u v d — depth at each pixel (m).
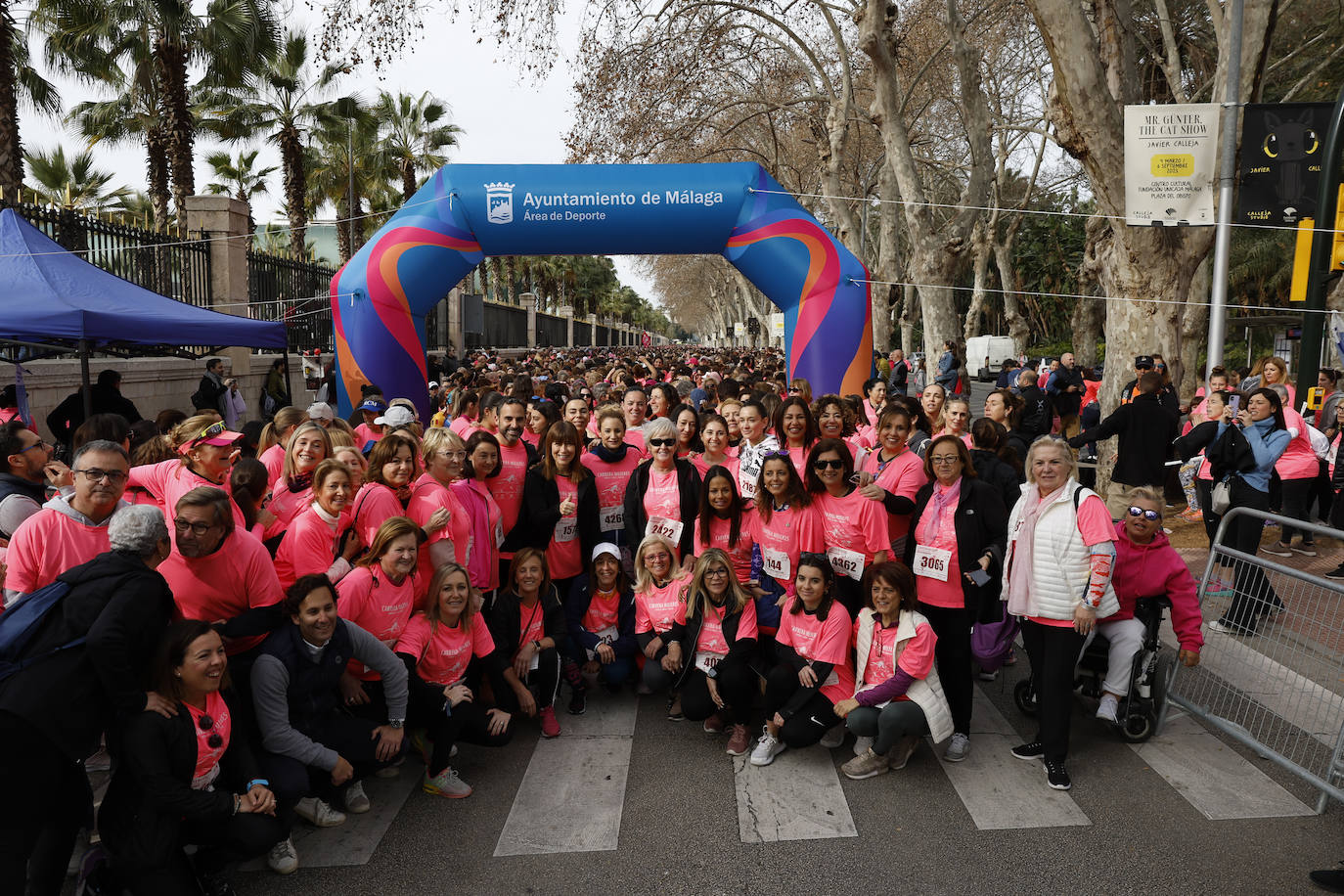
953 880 3.35
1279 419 6.44
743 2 21.25
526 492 5.35
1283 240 26.19
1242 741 4.29
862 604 4.67
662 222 10.43
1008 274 33.72
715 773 4.29
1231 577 4.70
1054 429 10.37
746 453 5.76
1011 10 22.36
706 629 4.61
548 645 4.79
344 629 3.78
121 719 3.01
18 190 14.48
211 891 3.27
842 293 10.53
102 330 7.04
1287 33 18.78
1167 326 9.02
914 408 6.02
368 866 3.51
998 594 4.54
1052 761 4.08
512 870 3.47
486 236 10.45
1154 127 8.16
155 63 19.58
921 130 31.67
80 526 3.67
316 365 17.36
